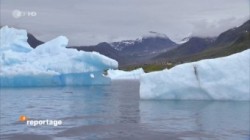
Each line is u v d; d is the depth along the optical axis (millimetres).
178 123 18953
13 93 42375
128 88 53531
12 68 52750
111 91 46469
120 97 36688
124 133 16797
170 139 15414
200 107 24609
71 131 17469
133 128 17938
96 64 54344
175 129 17375
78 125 19062
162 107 25297
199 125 18203
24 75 52594
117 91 46375
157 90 29578
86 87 55375
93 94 41031
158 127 18000
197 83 28516
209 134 16109
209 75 27953
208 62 28203
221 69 27656
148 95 29891
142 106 26312
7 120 21031
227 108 23750
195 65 28719
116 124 19172
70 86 57219
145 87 30281
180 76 28938
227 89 27391
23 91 45688
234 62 27562
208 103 26562
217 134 16078
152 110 24062
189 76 28750
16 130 17906
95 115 22781
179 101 28438
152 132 16859
